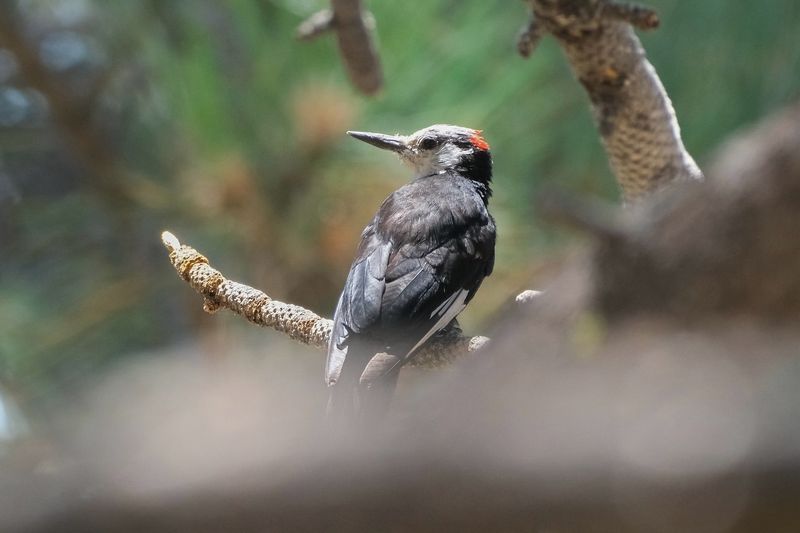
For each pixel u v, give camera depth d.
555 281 3.75
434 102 11.58
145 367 10.34
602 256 3.61
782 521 2.66
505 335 3.69
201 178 11.45
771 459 2.65
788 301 3.46
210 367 10.63
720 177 3.53
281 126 11.30
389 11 11.55
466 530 2.83
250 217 11.33
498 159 11.73
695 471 2.69
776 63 11.60
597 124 8.61
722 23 11.74
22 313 13.52
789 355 3.34
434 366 8.80
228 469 2.82
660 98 8.41
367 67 9.67
